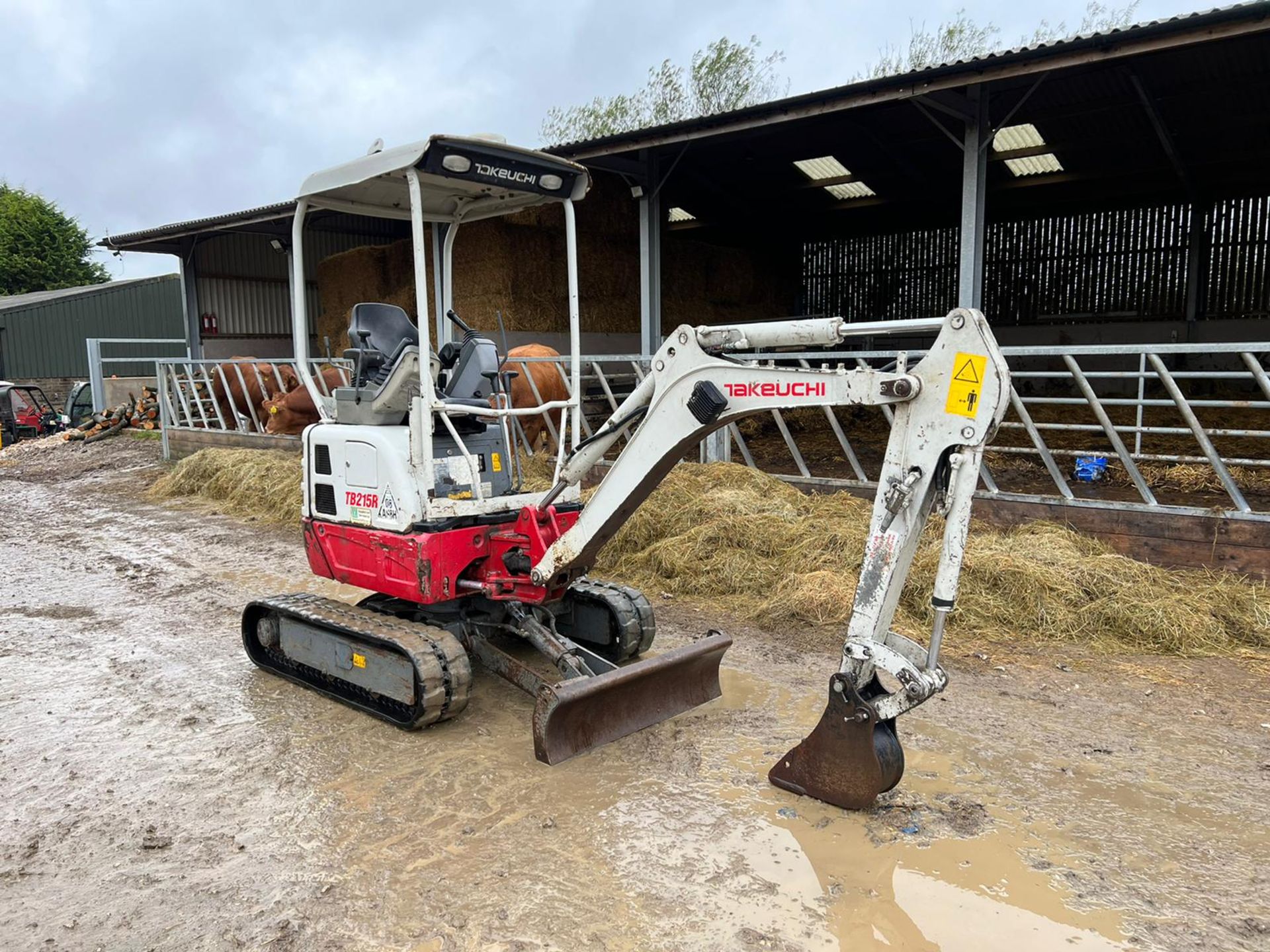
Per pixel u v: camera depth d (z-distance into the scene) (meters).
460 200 4.81
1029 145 12.16
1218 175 13.62
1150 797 3.29
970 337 2.78
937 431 2.87
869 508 6.75
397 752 3.76
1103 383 15.39
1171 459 5.67
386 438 4.09
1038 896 2.69
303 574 6.91
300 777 3.54
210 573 7.02
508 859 2.93
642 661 3.84
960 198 15.11
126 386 18.38
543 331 12.22
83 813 3.29
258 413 12.65
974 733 3.83
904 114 10.63
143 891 2.79
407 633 3.96
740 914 2.62
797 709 4.14
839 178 14.13
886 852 2.94
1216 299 15.24
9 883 2.86
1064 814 3.17
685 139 9.03
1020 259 17.05
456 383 4.50
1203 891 2.72
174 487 10.67
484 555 4.14
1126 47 6.62
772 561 6.14
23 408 18.19
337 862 2.93
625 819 3.17
